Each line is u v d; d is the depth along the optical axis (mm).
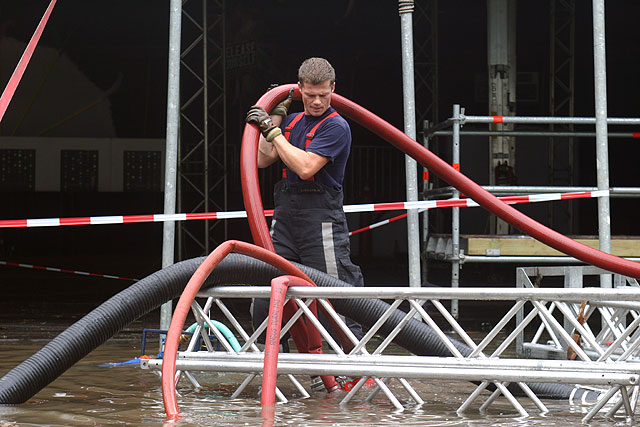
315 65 5926
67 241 33156
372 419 4555
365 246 32062
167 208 7859
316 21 33906
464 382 6332
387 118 35594
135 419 4383
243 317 12758
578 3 32062
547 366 4773
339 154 5969
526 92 29953
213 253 5125
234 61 27172
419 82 27297
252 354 5145
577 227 25219
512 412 4984
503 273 25188
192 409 4797
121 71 34844
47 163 31328
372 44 34812
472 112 35125
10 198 31297
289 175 6059
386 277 24734
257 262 5578
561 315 13359
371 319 5672
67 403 5004
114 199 31703
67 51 34375
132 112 34969
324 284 5641
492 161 18719
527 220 6367
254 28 30109
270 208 30609
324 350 8625
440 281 22250
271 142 5930
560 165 25359
